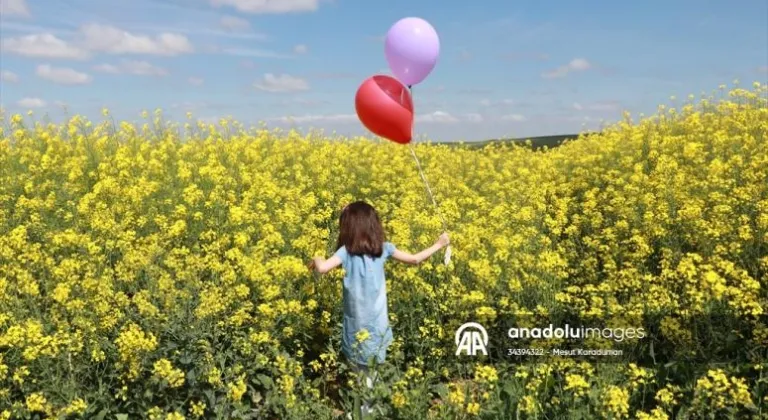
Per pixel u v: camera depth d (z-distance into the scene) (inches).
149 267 224.4
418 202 350.9
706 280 175.6
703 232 239.0
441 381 199.2
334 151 474.9
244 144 458.3
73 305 188.2
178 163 390.0
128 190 320.2
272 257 257.3
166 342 177.5
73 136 450.3
